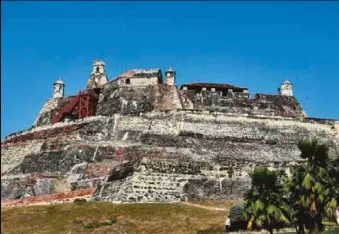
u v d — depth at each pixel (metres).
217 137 88.38
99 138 87.19
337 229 39.06
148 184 61.03
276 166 65.25
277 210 35.31
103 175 76.50
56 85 112.00
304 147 35.59
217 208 56.78
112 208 54.25
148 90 102.38
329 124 95.50
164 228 48.78
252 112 101.81
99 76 118.62
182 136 87.38
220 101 102.69
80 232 48.09
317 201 34.31
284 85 109.75
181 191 61.69
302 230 36.16
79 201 61.78
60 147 86.38
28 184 76.94
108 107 102.00
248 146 87.81
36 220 52.38
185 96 102.25
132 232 48.09
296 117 98.25
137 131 88.69
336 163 35.53
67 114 104.38
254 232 44.00
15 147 93.25
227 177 64.50
